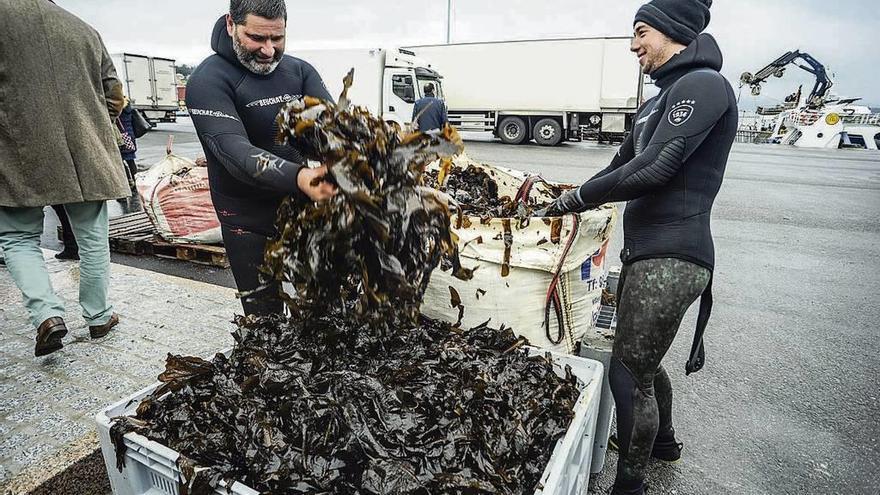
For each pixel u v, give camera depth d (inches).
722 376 129.8
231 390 59.4
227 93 78.9
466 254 84.7
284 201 68.7
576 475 65.5
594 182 73.9
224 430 55.2
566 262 84.1
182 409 57.8
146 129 300.8
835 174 531.2
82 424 89.4
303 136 57.8
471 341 74.6
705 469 95.9
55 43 105.3
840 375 131.2
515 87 725.9
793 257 239.8
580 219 82.3
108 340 120.3
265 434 52.8
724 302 181.8
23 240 109.6
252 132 84.0
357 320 64.1
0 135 101.0
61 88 106.3
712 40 71.9
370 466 49.1
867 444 103.7
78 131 109.0
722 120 68.7
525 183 107.5
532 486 52.9
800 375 130.9
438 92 621.9
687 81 68.0
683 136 66.2
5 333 122.3
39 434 86.7
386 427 53.8
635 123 83.1
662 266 71.6
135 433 54.2
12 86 100.2
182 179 191.5
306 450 51.0
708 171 70.7
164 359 112.0
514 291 84.5
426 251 64.6
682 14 70.9
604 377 85.3
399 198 57.6
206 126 74.3
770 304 180.7
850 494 90.0
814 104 991.0
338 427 52.1
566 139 749.3
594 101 696.4
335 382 58.7
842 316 170.7
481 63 735.7
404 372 61.3
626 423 77.9
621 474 81.0
